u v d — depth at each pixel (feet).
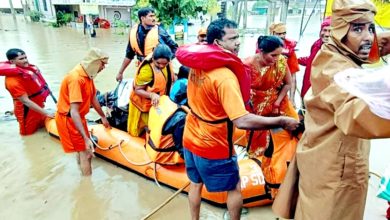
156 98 11.22
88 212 9.91
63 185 11.28
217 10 41.52
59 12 75.51
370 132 3.67
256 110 10.34
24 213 9.83
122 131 13.29
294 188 5.84
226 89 6.06
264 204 9.95
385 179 6.34
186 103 10.55
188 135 7.37
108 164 12.67
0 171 12.09
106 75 24.98
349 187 4.95
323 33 11.17
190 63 6.24
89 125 14.02
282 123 5.96
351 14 4.66
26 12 91.81
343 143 4.74
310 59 12.20
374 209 9.57
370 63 5.44
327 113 4.80
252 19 78.43
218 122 6.66
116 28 67.72
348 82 3.66
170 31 42.27
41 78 15.34
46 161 12.87
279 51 9.27
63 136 11.18
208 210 9.82
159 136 10.39
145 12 14.28
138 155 11.88
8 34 53.06
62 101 10.85
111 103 14.40
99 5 70.79
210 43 6.94
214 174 7.23
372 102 3.41
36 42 43.75
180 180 10.59
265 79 9.86
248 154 10.93
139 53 14.92
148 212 9.91
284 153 7.66
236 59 6.32
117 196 10.68
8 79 14.05
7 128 15.98
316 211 5.16
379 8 18.06
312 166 5.18
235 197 7.68
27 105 14.34
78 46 40.52
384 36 5.61
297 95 19.51
